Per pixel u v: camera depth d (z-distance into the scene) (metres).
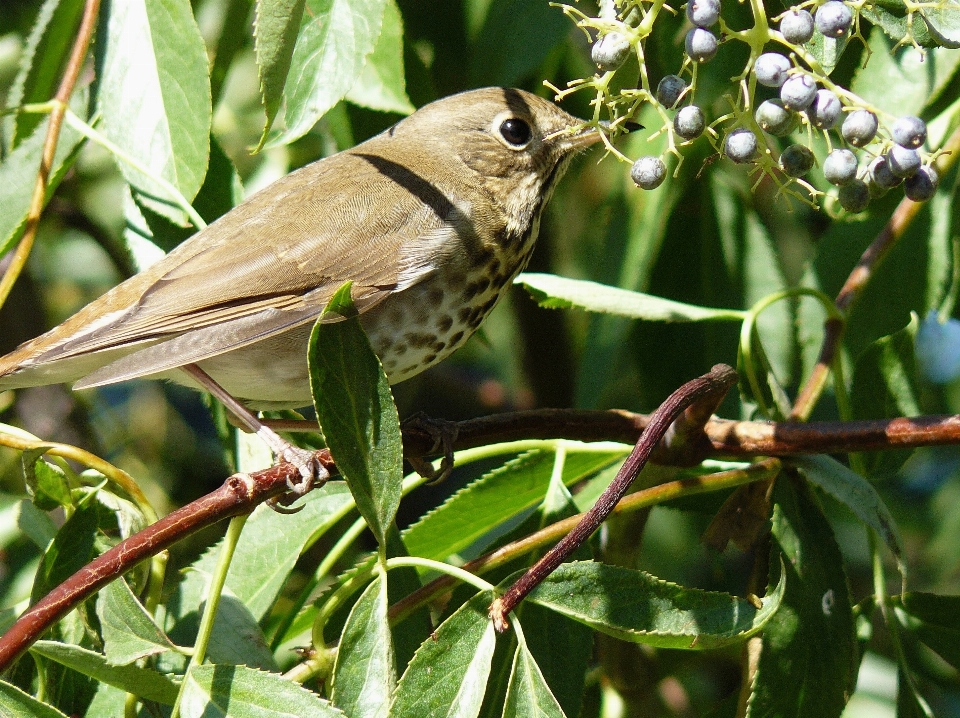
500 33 9.25
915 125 6.24
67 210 13.32
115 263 13.61
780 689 7.25
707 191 10.35
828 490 7.35
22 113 9.15
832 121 6.28
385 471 6.55
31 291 13.33
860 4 6.45
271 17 7.01
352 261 9.34
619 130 7.31
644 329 10.27
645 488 8.09
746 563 12.63
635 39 6.52
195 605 7.79
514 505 8.58
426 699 6.28
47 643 6.43
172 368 8.81
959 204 9.18
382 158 9.99
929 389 12.55
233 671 6.36
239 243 9.29
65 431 13.22
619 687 9.12
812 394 8.30
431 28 10.71
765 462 7.64
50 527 8.15
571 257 13.02
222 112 12.52
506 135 10.16
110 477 7.48
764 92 9.14
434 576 8.77
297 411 10.76
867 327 9.49
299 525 8.35
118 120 8.44
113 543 7.46
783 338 10.11
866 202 6.54
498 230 9.95
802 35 6.27
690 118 6.48
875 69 8.98
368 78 9.81
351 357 6.47
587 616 6.69
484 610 6.46
